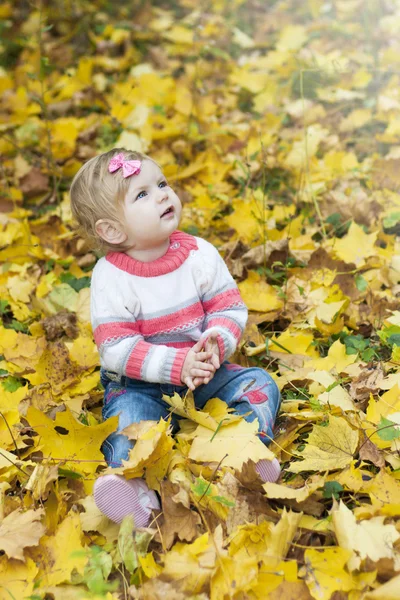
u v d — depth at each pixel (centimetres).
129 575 192
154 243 225
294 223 344
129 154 227
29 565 190
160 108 489
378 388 242
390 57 492
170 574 181
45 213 402
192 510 203
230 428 217
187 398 227
